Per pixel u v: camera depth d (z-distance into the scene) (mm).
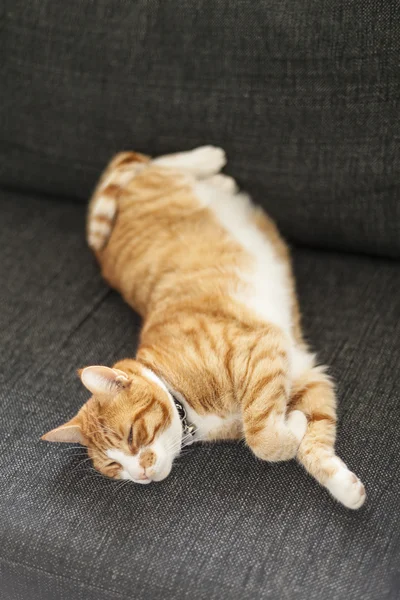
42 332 1984
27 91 2176
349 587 1344
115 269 2057
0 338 1979
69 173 2279
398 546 1391
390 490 1472
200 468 1595
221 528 1460
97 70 2059
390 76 1734
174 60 1958
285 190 1989
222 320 1754
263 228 2025
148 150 2131
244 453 1617
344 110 1816
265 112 1909
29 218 2357
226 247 1950
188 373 1680
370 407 1640
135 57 1998
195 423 1699
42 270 2176
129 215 2080
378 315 1858
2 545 1536
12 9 2105
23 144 2285
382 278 1964
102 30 2012
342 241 2020
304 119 1873
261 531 1441
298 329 1852
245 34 1846
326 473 1486
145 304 1965
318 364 1778
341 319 1880
